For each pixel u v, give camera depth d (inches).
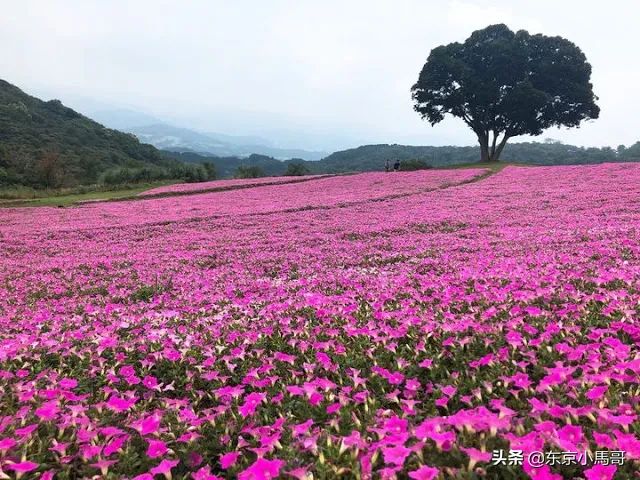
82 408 172.9
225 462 136.0
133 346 260.2
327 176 2074.3
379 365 211.9
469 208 896.3
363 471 122.2
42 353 257.9
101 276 537.0
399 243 603.5
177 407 182.2
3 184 2517.2
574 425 139.3
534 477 116.1
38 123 4173.2
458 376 192.5
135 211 1198.3
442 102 2598.4
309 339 251.6
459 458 128.2
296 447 141.7
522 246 493.0
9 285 505.7
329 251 589.6
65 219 1086.4
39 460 146.2
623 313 233.1
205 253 637.9
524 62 2453.2
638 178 1116.5
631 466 122.9
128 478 135.6
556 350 201.5
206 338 271.7
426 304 303.1
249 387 210.5
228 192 1654.8
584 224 615.2
